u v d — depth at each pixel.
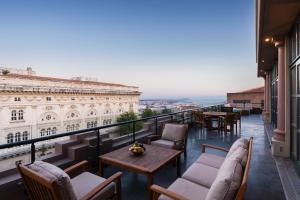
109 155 2.76
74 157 2.96
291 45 3.79
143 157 2.68
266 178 3.00
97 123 31.78
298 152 3.31
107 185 1.73
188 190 1.75
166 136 3.99
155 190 1.58
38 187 1.50
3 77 19.83
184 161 3.72
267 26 3.59
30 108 22.06
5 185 2.11
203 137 6.01
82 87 29.47
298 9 2.91
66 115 26.48
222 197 1.19
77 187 1.87
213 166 2.37
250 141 2.04
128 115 34.75
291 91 3.87
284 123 4.09
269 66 8.15
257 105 17.75
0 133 19.36
